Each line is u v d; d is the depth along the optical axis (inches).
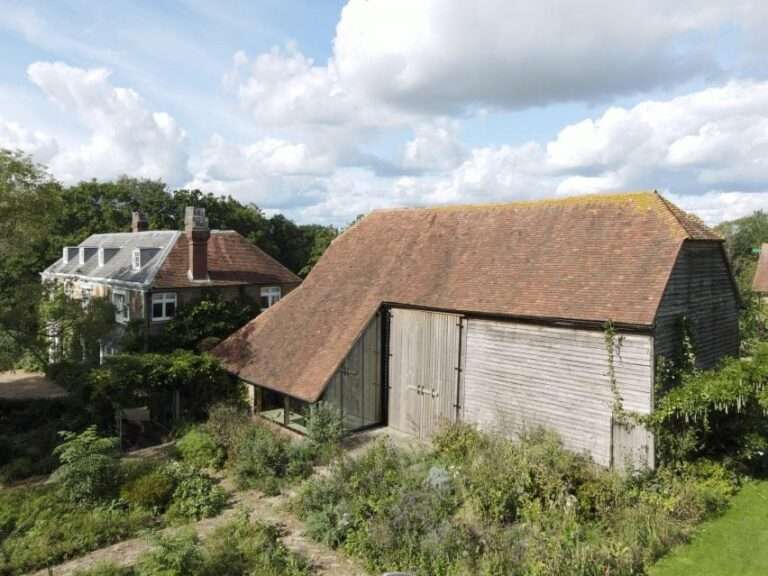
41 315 1134.4
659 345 629.6
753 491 617.0
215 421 865.5
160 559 479.8
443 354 816.9
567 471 573.0
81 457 666.8
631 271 666.8
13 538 577.0
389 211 1130.7
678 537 509.7
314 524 562.3
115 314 1266.0
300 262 2741.1
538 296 716.7
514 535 492.1
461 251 897.5
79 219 2271.2
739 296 856.3
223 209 2516.0
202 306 1186.6
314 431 783.1
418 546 492.7
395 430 888.9
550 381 692.1
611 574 440.8
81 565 531.5
